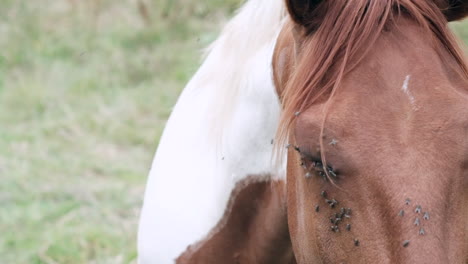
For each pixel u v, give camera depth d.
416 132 1.14
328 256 1.21
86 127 3.68
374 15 1.18
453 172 1.13
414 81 1.16
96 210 2.94
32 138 3.53
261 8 1.40
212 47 1.55
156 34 4.60
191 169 1.48
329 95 1.18
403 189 1.12
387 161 1.13
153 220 1.49
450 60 1.19
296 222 1.28
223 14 4.50
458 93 1.16
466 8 1.22
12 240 2.71
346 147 1.15
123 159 3.42
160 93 4.04
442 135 1.13
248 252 1.45
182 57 4.33
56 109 3.87
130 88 4.14
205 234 1.45
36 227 2.81
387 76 1.16
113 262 2.59
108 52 4.48
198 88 1.51
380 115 1.15
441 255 1.10
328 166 1.16
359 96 1.16
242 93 1.41
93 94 4.04
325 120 1.16
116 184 3.17
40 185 3.12
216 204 1.44
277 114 1.35
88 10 4.88
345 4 1.20
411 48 1.18
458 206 1.13
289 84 1.23
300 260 1.29
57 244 2.66
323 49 1.20
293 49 1.29
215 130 1.44
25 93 3.99
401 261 1.11
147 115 3.86
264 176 1.40
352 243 1.16
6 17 4.83
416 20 1.19
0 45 4.55
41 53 4.49
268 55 1.37
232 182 1.43
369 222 1.14
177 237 1.46
